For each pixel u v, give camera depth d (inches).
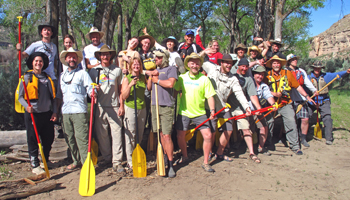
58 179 165.5
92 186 147.6
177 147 231.1
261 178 172.9
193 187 158.2
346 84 697.6
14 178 166.6
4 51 756.6
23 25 598.2
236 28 1103.6
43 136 179.2
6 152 220.2
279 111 232.1
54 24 295.6
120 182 163.2
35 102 167.3
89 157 150.9
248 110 186.1
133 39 205.9
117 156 179.5
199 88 178.2
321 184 164.6
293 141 225.0
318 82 257.6
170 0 1055.0
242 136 239.5
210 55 249.8
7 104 276.8
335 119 340.2
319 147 240.2
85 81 170.4
